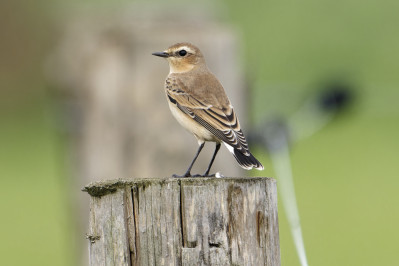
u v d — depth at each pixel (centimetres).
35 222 2039
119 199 743
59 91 1516
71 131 1468
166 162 1181
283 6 2469
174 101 1058
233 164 1177
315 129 1395
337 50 2412
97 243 749
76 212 1468
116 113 1216
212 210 738
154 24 1265
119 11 1510
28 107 3031
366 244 1666
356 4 2452
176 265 737
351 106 1420
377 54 2388
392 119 2466
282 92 1516
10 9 2997
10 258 1788
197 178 757
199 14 1341
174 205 739
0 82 3028
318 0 2459
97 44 1308
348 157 2288
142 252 742
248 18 2452
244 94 1245
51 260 1791
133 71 1194
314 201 1942
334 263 1555
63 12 2666
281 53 2417
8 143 2780
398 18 2400
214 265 736
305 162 2262
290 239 1622
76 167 1446
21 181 2370
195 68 1104
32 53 3042
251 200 745
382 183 2067
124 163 1211
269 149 1213
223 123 1010
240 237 740
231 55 1185
